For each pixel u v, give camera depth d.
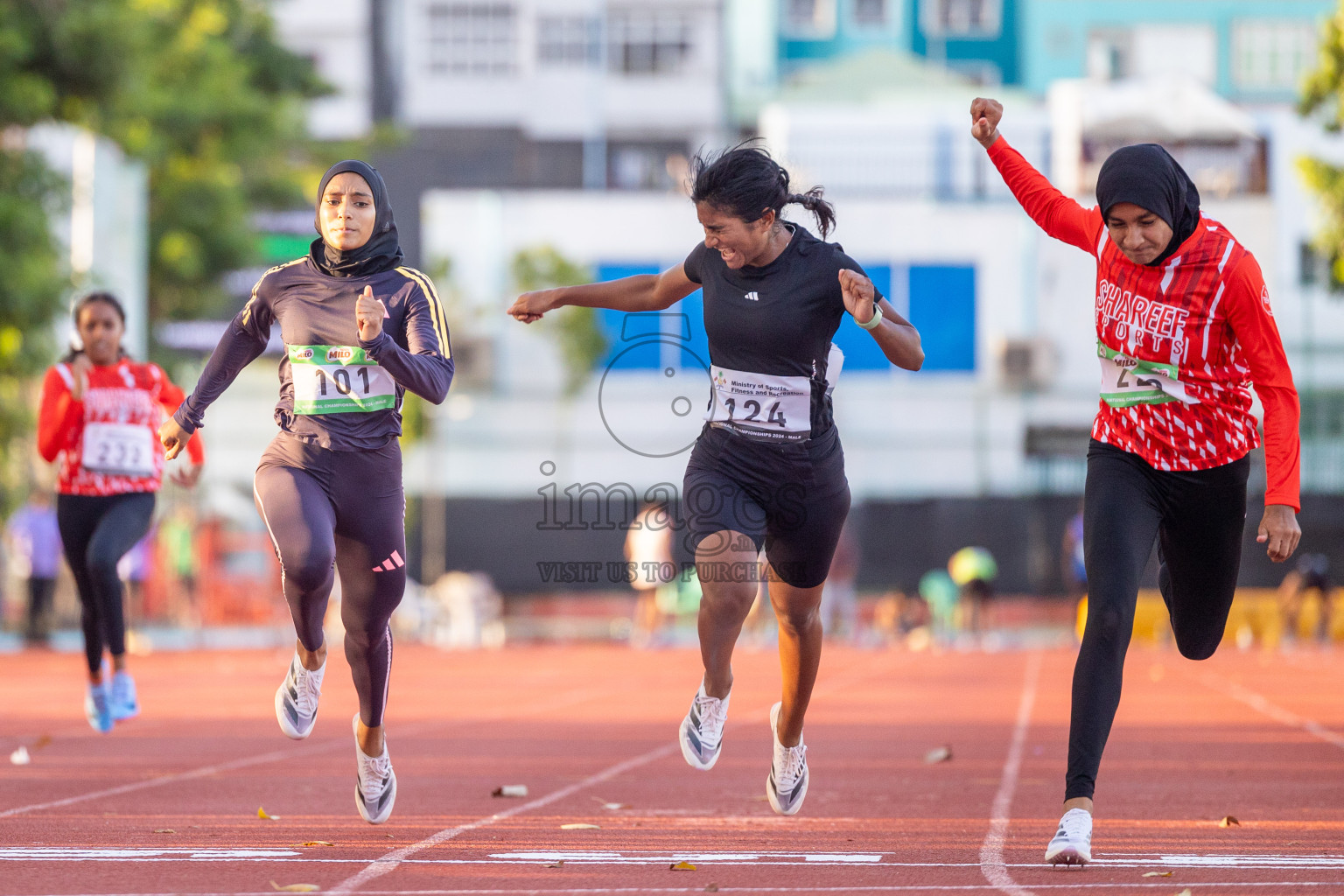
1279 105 166.38
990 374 130.00
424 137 162.12
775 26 170.38
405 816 21.34
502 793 23.80
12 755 29.59
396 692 49.78
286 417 18.41
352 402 18.19
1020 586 125.62
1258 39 167.12
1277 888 15.13
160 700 44.81
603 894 14.84
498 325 130.00
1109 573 16.91
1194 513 17.47
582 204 131.50
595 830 19.97
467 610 95.88
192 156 109.75
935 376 130.00
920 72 157.50
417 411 124.44
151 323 112.50
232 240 110.62
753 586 17.88
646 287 19.02
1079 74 168.38
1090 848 17.27
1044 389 129.00
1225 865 16.72
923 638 92.00
